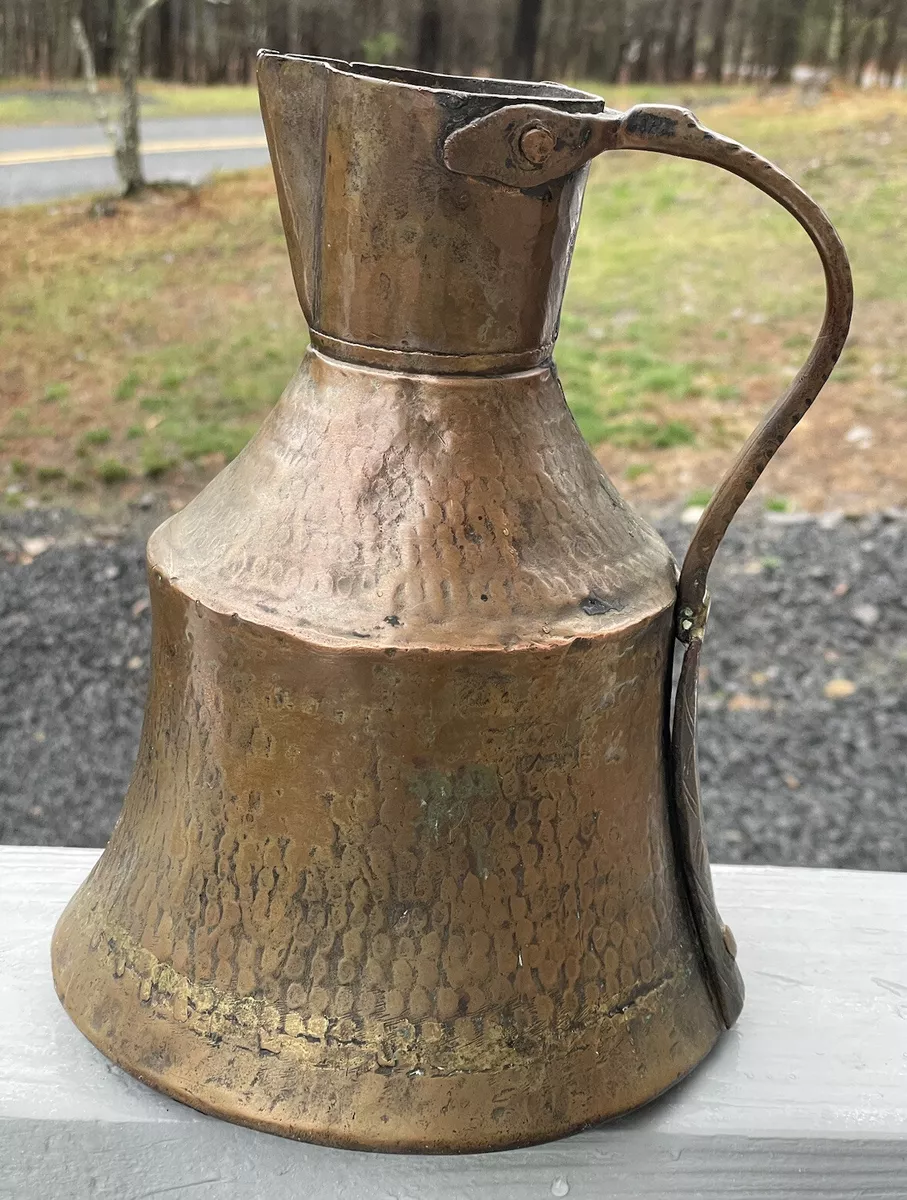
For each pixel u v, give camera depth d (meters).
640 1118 0.86
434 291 0.71
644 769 0.83
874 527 3.20
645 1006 0.84
